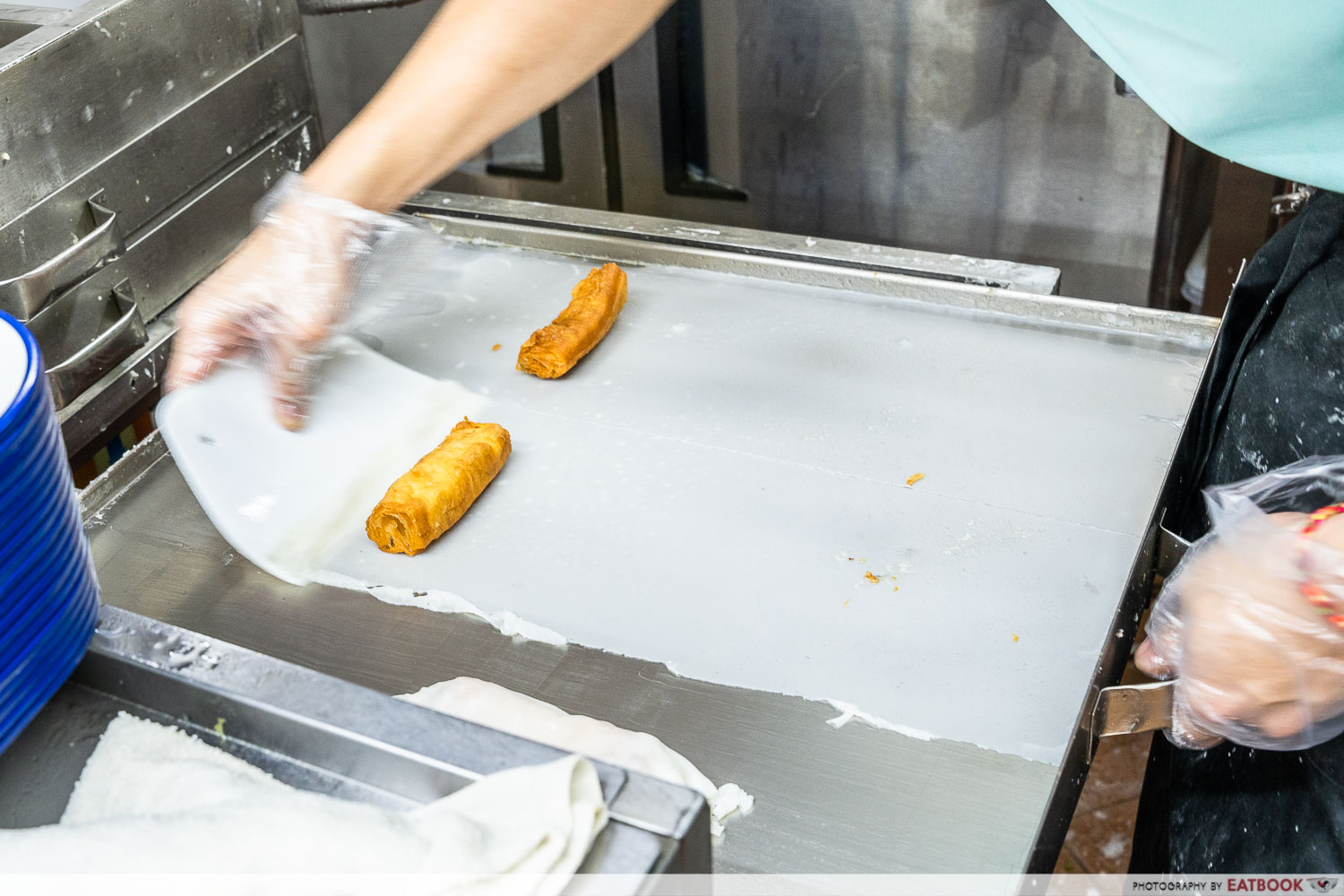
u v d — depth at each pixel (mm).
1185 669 854
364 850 510
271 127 1447
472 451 1093
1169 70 866
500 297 1414
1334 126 831
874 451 1147
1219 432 1167
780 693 904
